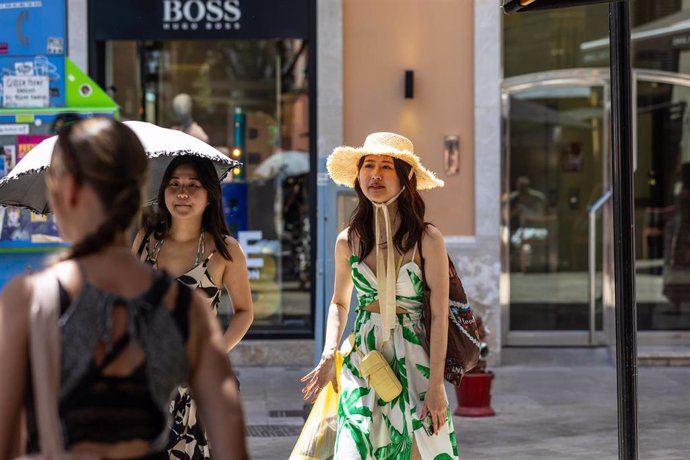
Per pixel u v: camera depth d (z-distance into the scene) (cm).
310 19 1452
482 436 1091
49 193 334
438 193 1472
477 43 1463
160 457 323
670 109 1574
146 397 315
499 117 1470
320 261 1099
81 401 307
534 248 1591
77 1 1423
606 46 1566
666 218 1585
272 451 1030
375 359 672
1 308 313
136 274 326
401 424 672
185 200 660
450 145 1469
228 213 1476
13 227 1013
